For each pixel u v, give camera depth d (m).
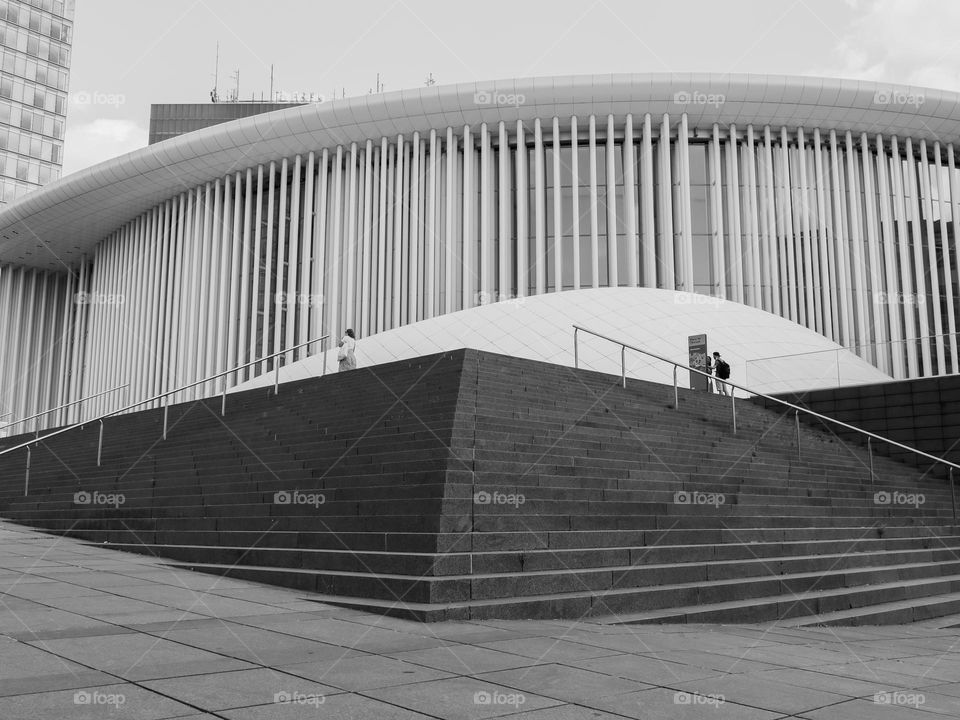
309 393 16.81
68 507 15.20
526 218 35.31
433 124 36.16
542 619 7.28
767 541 10.84
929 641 7.72
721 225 34.97
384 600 7.43
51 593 7.73
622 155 36.03
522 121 35.75
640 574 8.41
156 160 39.41
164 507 12.45
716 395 18.62
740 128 36.28
